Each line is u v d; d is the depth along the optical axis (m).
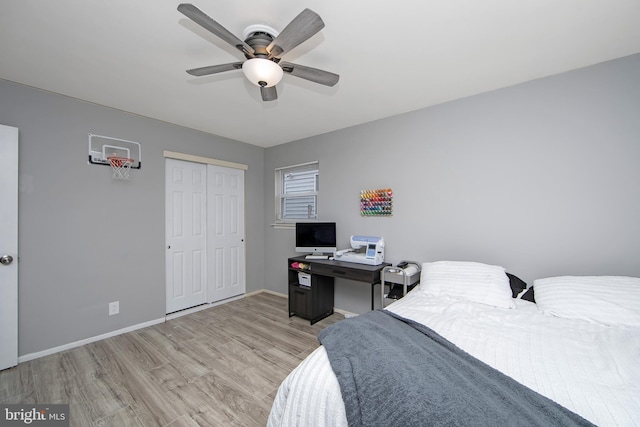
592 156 1.82
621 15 1.34
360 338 1.20
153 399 1.66
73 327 2.31
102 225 2.48
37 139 2.14
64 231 2.27
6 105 2.01
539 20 1.38
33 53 1.68
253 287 3.90
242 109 2.57
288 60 1.75
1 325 1.95
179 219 3.07
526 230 2.06
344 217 3.14
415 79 2.01
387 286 2.72
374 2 1.26
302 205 3.71
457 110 2.35
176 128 3.01
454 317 1.52
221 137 3.48
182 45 1.60
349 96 2.29
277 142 3.77
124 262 2.62
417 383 0.88
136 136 2.70
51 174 2.21
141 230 2.73
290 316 3.03
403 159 2.67
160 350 2.26
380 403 0.86
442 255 2.44
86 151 2.39
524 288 2.02
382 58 1.73
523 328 1.38
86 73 1.92
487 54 1.69
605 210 1.79
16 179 2.01
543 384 0.93
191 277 3.18
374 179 2.88
